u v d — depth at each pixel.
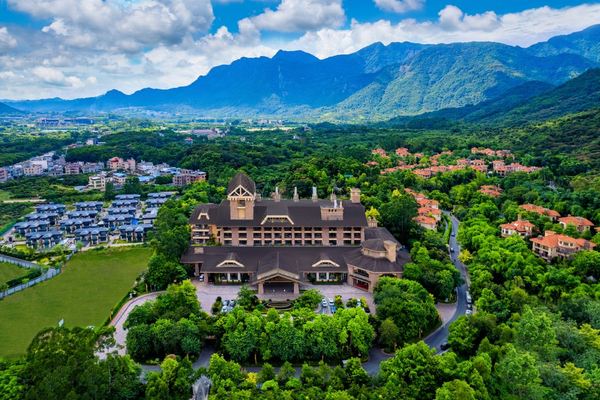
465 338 126.00
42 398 84.00
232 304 155.00
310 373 107.81
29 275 188.88
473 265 178.75
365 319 130.00
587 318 136.62
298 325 128.88
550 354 117.50
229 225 193.88
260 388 105.50
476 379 102.69
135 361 123.31
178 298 139.38
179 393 105.12
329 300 160.38
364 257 173.75
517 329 124.19
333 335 124.56
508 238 195.75
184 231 193.75
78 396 86.62
